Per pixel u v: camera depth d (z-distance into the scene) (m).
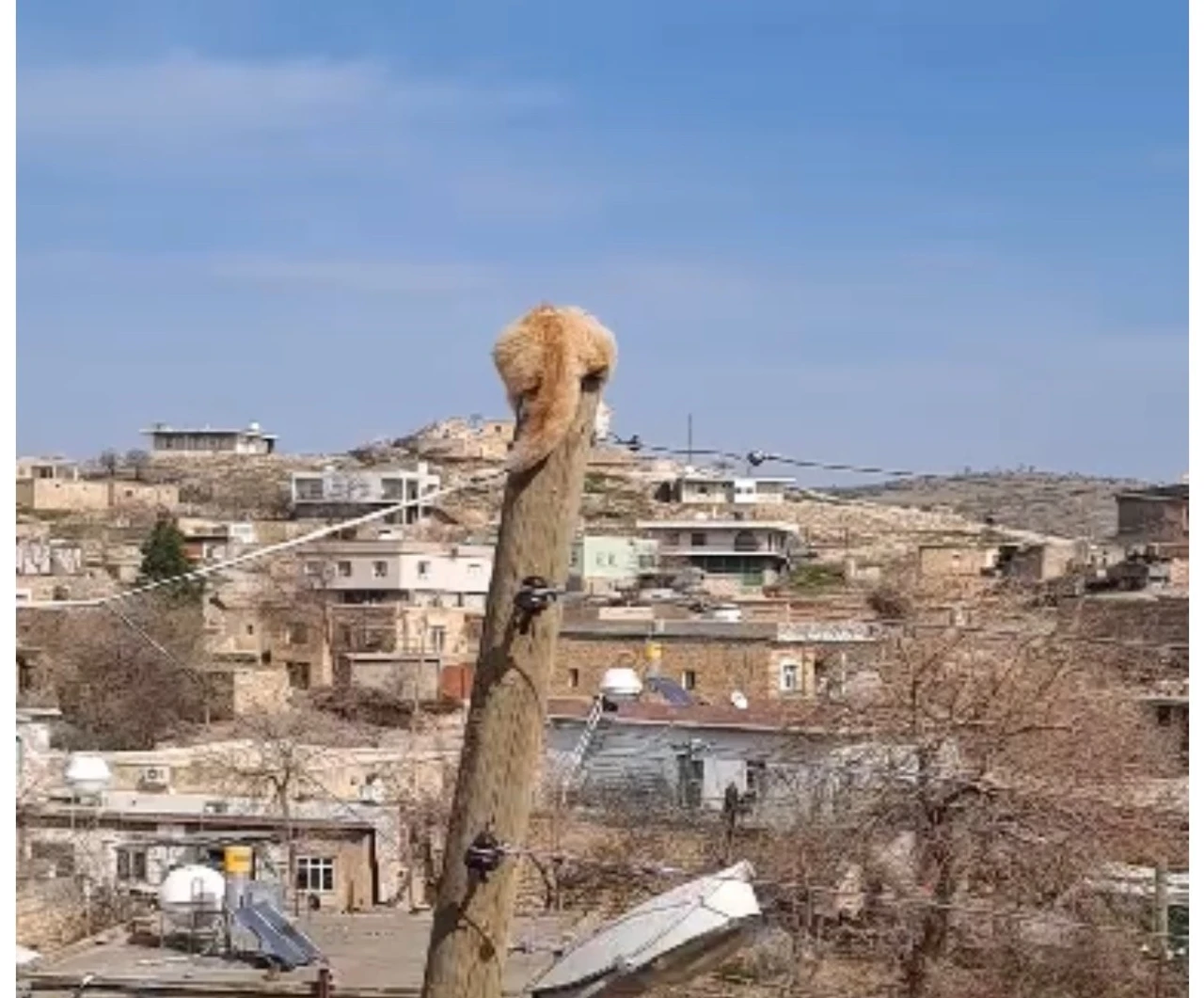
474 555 61.38
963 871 16.08
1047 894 15.91
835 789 17.92
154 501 94.06
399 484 82.25
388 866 21.00
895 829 16.23
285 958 11.40
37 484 89.12
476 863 4.90
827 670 29.19
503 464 4.96
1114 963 14.51
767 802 18.73
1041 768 17.41
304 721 37.19
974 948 14.55
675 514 80.50
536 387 4.86
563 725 21.81
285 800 21.09
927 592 29.97
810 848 15.49
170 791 27.22
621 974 5.57
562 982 5.68
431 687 45.50
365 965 11.45
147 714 36.19
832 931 13.26
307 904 16.28
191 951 11.80
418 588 59.88
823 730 19.45
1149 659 21.03
